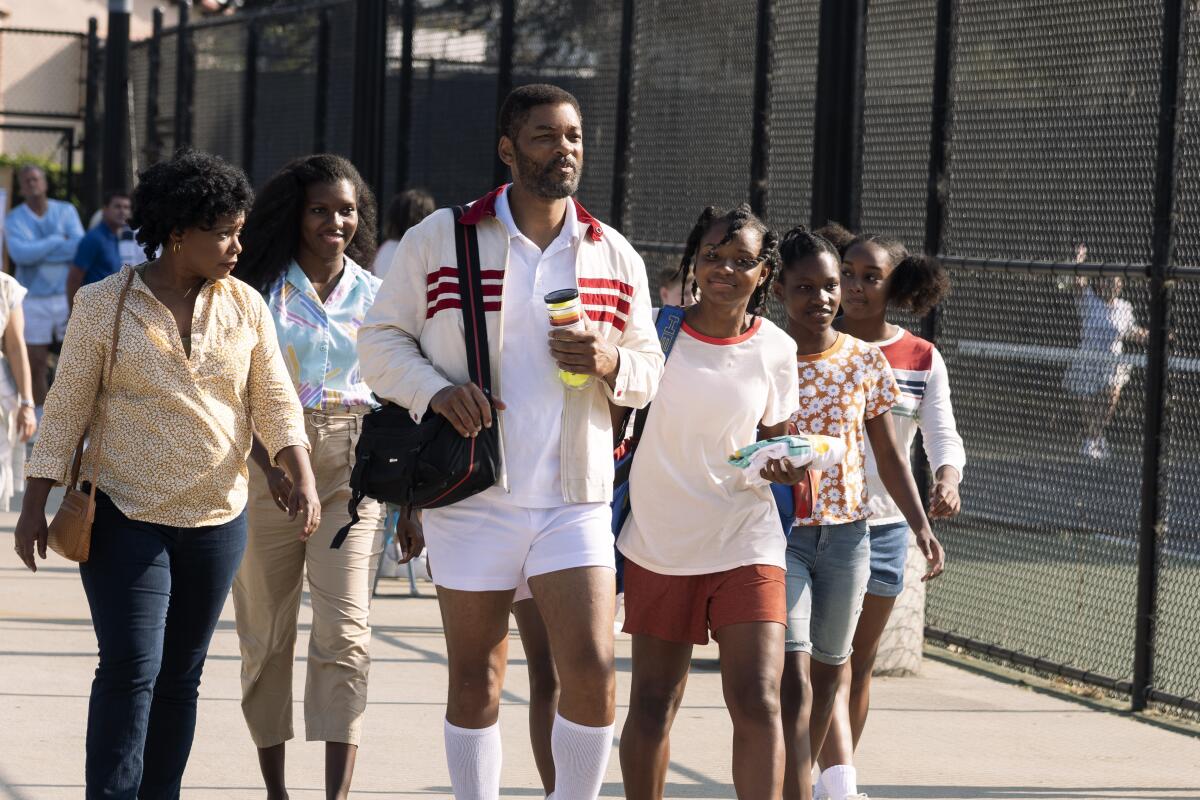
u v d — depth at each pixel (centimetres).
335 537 1412
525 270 1230
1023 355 2247
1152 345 2020
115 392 1263
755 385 1309
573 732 1207
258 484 1477
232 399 1298
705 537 1298
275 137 4328
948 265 2297
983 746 1869
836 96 2409
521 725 1883
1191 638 2103
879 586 1532
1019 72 2200
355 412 1532
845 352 1448
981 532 2377
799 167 2489
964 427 2369
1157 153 1995
